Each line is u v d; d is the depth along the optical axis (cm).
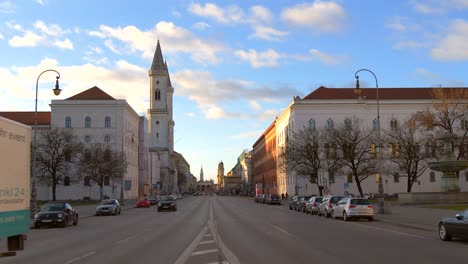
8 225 1162
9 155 1170
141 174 11656
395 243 1786
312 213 4225
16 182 1213
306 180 8631
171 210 5325
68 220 2980
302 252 1526
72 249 1703
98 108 9612
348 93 9575
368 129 7869
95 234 2359
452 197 4844
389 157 7688
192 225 2909
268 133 12656
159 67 16150
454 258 1370
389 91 9775
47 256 1516
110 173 7494
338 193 8719
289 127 9431
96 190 9150
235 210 5166
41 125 9919
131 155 10462
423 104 9106
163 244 1827
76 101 9606
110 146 9500
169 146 18700
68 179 8975
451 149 4941
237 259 1386
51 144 7512
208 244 1808
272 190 11906
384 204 3653
